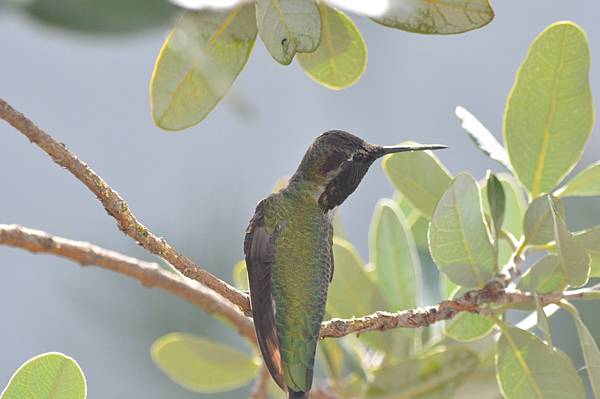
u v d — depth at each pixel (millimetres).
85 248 2389
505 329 2354
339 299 2408
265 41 2287
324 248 2391
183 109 2312
